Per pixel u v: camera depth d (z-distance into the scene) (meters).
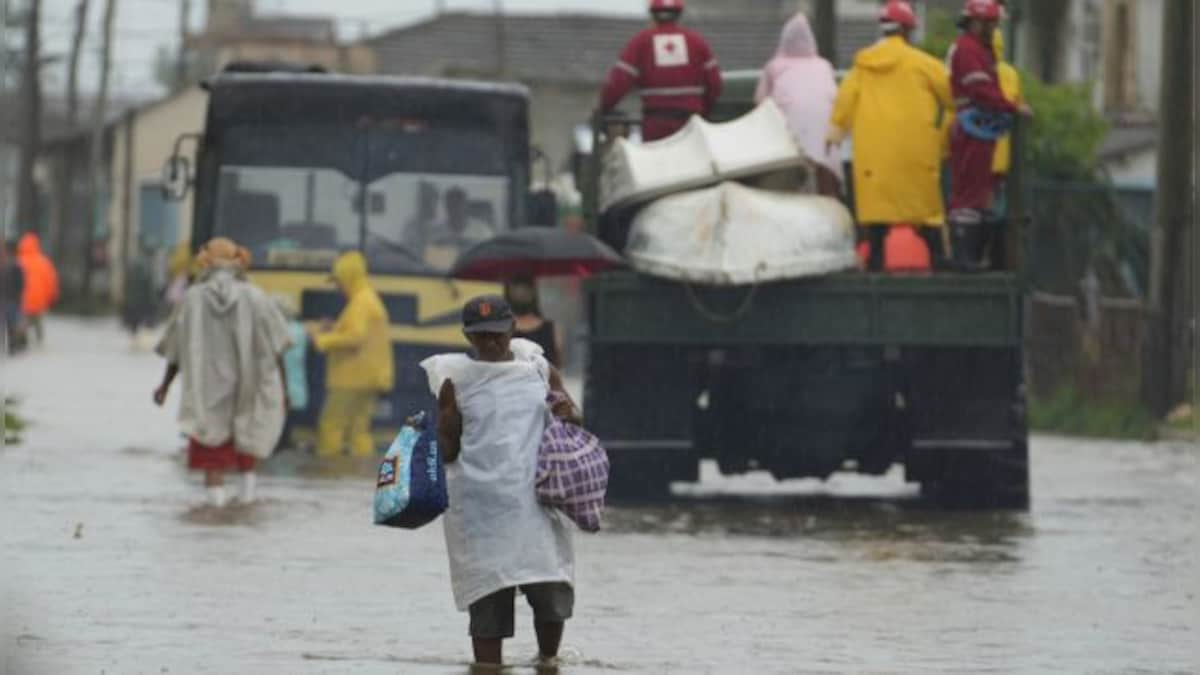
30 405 61.84
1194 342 62.03
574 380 85.75
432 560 30.75
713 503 41.12
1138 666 23.48
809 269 38.44
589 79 137.00
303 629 24.67
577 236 38.31
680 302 38.88
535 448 22.33
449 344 49.53
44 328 129.62
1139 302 66.19
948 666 23.22
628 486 39.94
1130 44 97.25
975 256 39.59
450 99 49.84
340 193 49.56
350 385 47.62
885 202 39.41
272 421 37.53
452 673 22.05
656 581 29.42
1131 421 61.69
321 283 49.38
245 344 37.31
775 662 23.22
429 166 49.78
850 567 31.27
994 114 39.12
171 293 106.56
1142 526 37.31
